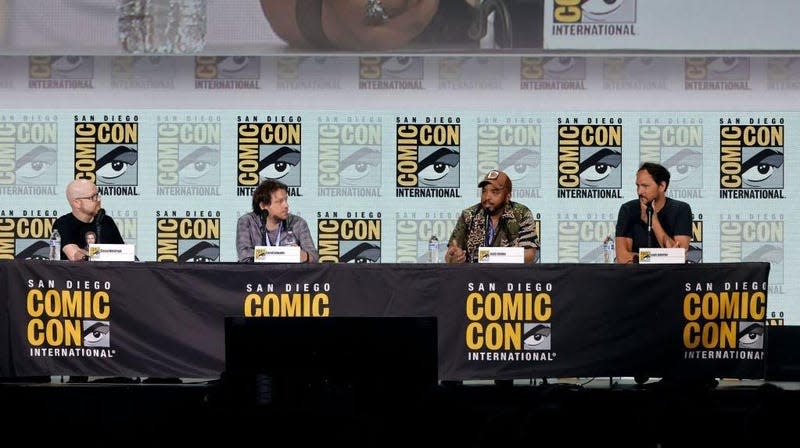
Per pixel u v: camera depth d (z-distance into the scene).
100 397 7.19
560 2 11.14
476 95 11.44
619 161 11.43
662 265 7.22
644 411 6.95
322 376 6.47
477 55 11.24
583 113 11.43
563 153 11.43
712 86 11.41
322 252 11.44
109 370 7.25
